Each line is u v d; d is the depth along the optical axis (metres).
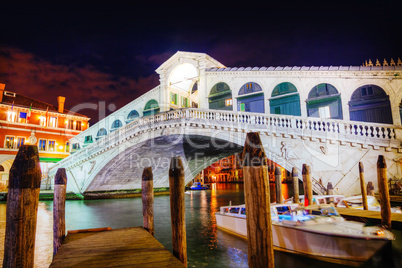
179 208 5.67
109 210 18.44
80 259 4.95
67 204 22.19
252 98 20.61
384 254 6.23
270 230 3.75
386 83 16.19
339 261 6.57
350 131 16.03
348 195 14.12
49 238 10.58
